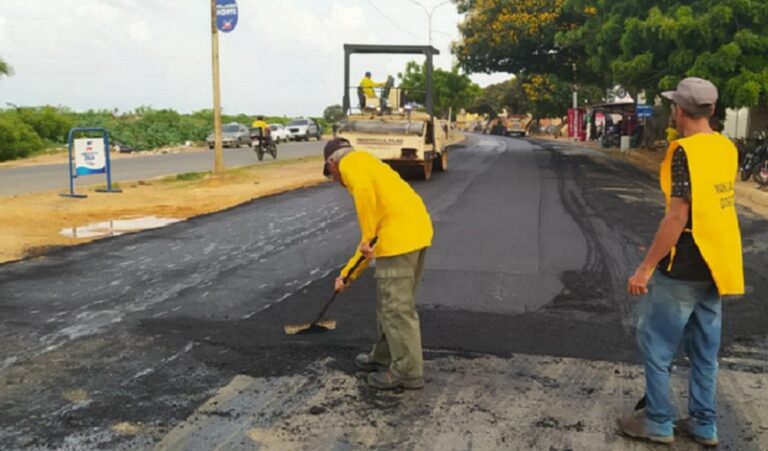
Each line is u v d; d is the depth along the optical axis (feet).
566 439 12.07
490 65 112.47
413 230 13.67
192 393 13.84
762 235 31.83
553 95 191.72
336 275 23.57
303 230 32.65
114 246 28.68
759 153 52.03
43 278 23.12
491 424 12.62
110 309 19.58
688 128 11.43
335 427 12.44
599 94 191.52
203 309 19.57
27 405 13.26
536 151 105.29
